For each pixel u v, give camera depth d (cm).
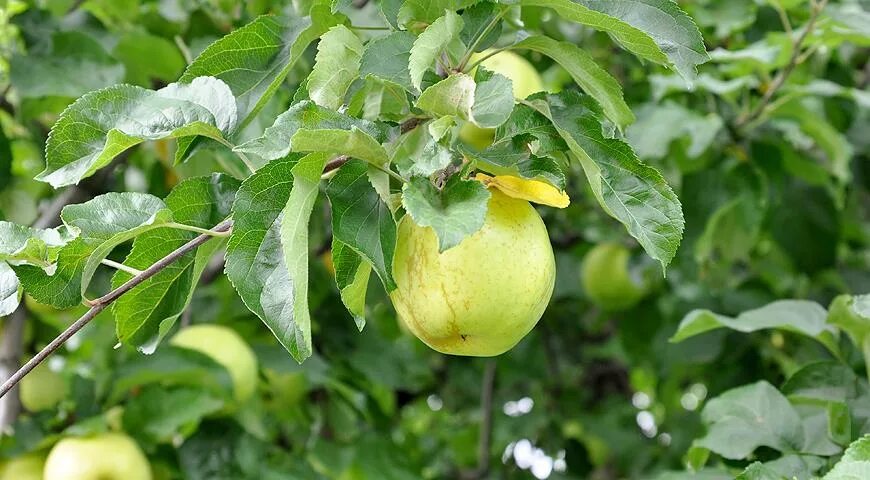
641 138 135
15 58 121
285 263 79
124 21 140
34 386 123
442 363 224
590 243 195
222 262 142
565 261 194
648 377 237
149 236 85
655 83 138
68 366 159
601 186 81
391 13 85
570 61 86
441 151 77
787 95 136
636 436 213
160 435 118
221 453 125
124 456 115
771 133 146
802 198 154
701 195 146
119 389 120
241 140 100
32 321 134
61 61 122
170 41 138
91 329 138
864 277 169
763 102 137
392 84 84
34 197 138
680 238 82
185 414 118
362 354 148
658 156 133
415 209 75
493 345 84
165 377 120
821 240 155
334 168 81
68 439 116
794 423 98
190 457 124
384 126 81
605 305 184
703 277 152
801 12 148
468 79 79
